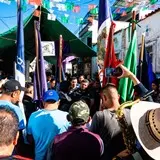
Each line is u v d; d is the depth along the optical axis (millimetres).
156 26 11336
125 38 13656
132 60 5121
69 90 8016
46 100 3773
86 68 23047
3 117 1530
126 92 4641
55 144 2932
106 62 5027
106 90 3213
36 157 3715
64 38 10648
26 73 11812
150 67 5352
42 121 3688
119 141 2959
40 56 6680
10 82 3918
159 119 1406
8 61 11719
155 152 1401
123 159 1656
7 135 1489
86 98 6582
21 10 6621
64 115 3773
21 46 6520
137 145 1626
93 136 2902
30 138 3855
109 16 5727
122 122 1745
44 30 10836
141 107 1668
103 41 5664
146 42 12195
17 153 4609
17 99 3979
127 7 13938
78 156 2852
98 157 2881
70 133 2926
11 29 9758
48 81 11133
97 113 3121
